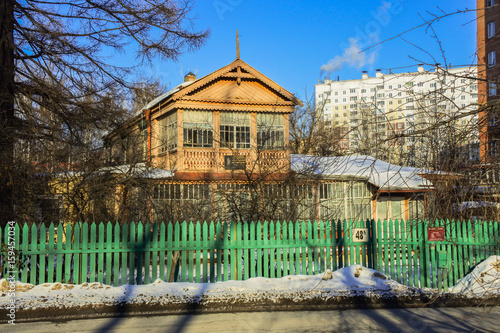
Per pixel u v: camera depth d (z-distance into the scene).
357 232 9.91
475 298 8.68
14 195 10.98
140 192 14.41
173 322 7.29
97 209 13.26
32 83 13.69
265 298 8.25
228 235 9.90
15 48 12.78
